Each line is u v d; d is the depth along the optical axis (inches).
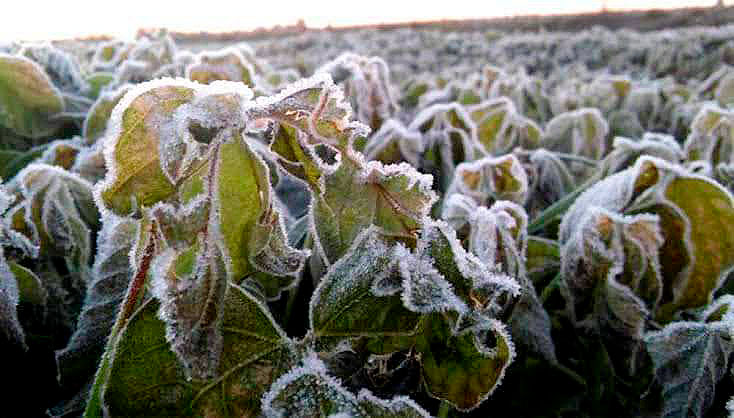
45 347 12.7
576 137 28.6
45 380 12.3
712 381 11.4
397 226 9.8
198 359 8.3
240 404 8.6
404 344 9.4
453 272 9.2
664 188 13.9
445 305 8.8
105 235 12.8
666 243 13.9
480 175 17.5
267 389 8.6
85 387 10.9
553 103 46.3
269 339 8.8
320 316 9.0
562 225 15.8
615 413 13.4
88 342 11.2
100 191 8.0
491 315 11.2
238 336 8.7
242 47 30.3
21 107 20.0
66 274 14.0
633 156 19.1
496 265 12.0
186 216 8.0
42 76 20.2
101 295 11.4
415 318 9.1
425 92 51.2
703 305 13.8
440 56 147.9
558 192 22.5
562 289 14.5
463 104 40.9
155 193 8.1
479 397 9.5
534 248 16.2
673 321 13.9
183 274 8.4
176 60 28.6
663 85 53.8
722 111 22.1
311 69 112.3
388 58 139.5
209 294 8.2
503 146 28.2
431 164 21.3
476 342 9.4
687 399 11.5
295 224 14.4
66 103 22.2
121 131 7.9
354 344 9.4
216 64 22.3
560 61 135.0
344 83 23.6
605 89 45.0
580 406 13.3
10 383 11.7
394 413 8.3
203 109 8.0
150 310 8.5
